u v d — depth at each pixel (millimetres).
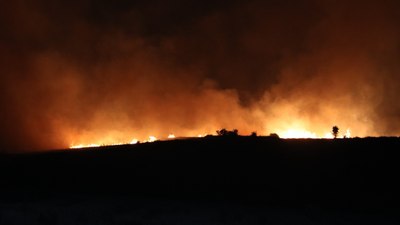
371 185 15883
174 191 17078
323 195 15312
